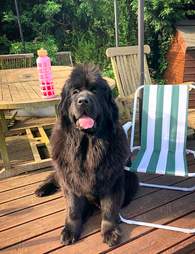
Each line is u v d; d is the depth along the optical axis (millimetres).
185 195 1197
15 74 1751
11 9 3205
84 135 938
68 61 2541
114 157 972
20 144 1795
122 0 3027
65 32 3314
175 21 2787
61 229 1030
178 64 2682
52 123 1935
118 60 1965
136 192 1147
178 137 1225
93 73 930
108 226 989
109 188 989
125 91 1927
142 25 1298
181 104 1217
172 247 931
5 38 3184
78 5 3246
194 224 1029
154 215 1081
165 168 1043
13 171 1411
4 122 1822
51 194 1237
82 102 846
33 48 2994
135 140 1661
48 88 1202
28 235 1008
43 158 1598
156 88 1256
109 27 3184
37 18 3268
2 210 1149
